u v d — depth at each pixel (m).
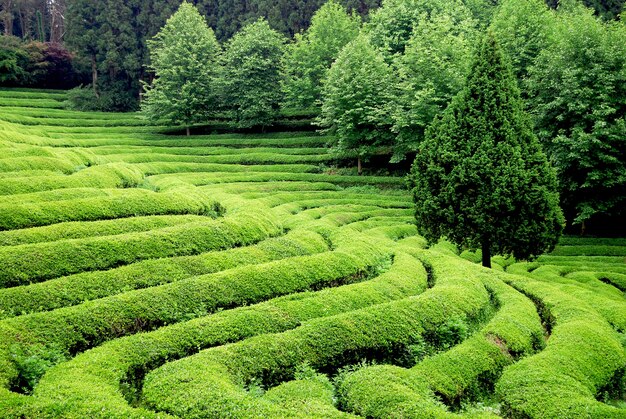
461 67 46.12
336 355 14.95
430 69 46.00
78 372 12.32
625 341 18.06
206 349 14.06
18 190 25.84
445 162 27.64
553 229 26.83
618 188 35.41
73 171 33.31
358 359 15.35
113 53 81.06
